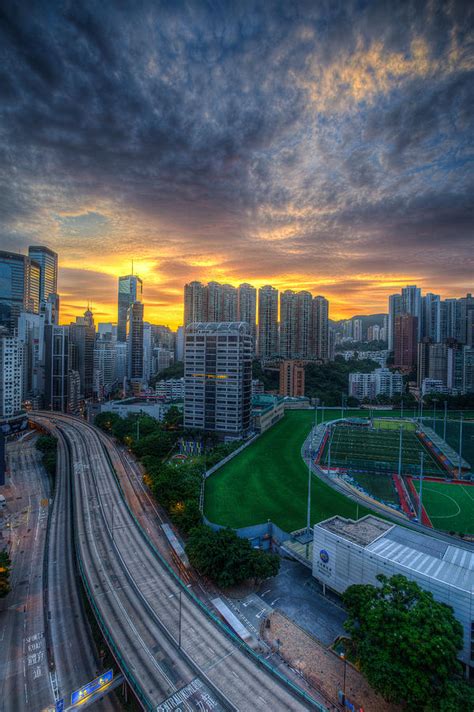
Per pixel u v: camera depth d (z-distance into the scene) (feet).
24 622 242.37
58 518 387.14
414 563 221.25
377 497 435.94
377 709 178.19
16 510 411.54
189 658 192.95
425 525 362.74
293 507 383.65
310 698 168.14
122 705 187.32
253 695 172.14
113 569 278.87
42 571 296.92
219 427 652.48
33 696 191.21
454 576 207.72
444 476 507.71
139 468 524.11
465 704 154.61
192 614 227.40
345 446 634.02
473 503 421.18
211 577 270.67
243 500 398.83
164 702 168.14
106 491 435.94
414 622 174.29
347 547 245.65
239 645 202.08
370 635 183.11
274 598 259.19
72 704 170.71
